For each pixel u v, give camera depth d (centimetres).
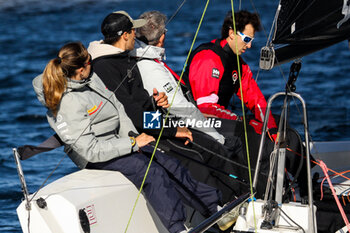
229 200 1242
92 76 1102
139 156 1118
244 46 1352
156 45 1305
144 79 1234
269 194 1189
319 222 1175
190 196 1160
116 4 11888
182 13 10219
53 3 11744
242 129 1280
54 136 1125
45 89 1036
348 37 1152
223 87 1381
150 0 12788
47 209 1017
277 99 2606
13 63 5378
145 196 1120
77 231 1005
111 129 1120
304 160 1228
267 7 11069
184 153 1234
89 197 1037
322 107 3056
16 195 1761
